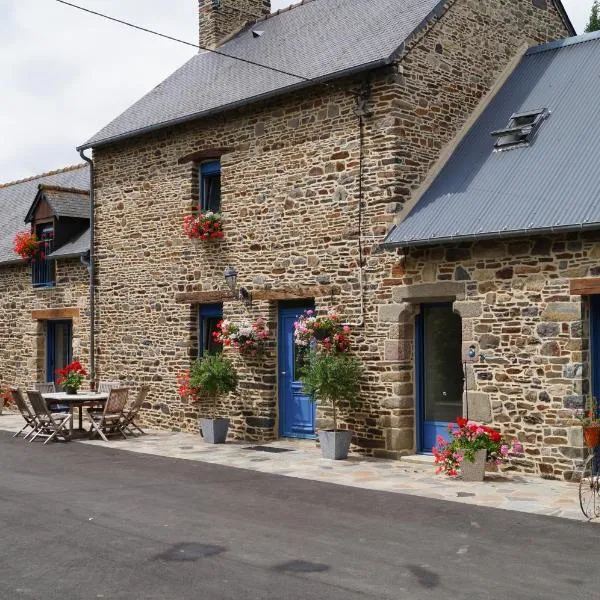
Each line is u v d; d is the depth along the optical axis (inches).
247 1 665.6
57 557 238.4
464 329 392.5
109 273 594.2
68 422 560.4
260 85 495.5
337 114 451.8
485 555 241.4
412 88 439.5
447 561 235.1
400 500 319.6
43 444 481.4
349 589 210.1
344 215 445.4
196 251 529.3
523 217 368.8
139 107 604.4
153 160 561.3
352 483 355.9
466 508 304.7
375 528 274.4
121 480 364.5
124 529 272.1
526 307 372.8
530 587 211.8
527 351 371.6
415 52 443.5
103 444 481.4
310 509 303.7
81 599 201.9
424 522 282.8
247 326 487.5
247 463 409.7
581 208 354.0
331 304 449.1
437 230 393.7
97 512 298.2
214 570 225.9
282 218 477.4
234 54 597.0
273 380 488.7
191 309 536.7
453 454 366.0
